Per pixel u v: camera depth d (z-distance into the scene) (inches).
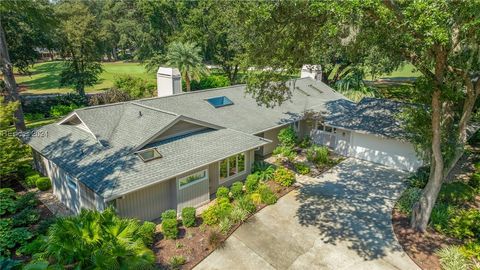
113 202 479.2
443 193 596.4
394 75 2244.1
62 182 596.1
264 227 521.0
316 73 1227.2
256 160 819.4
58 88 1770.4
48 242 354.0
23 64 1630.2
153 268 406.6
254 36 498.3
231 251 460.4
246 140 687.7
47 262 323.6
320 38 473.4
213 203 617.0
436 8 301.0
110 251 340.5
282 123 869.8
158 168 530.9
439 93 429.7
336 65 1536.7
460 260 415.8
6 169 633.6
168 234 478.6
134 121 651.5
